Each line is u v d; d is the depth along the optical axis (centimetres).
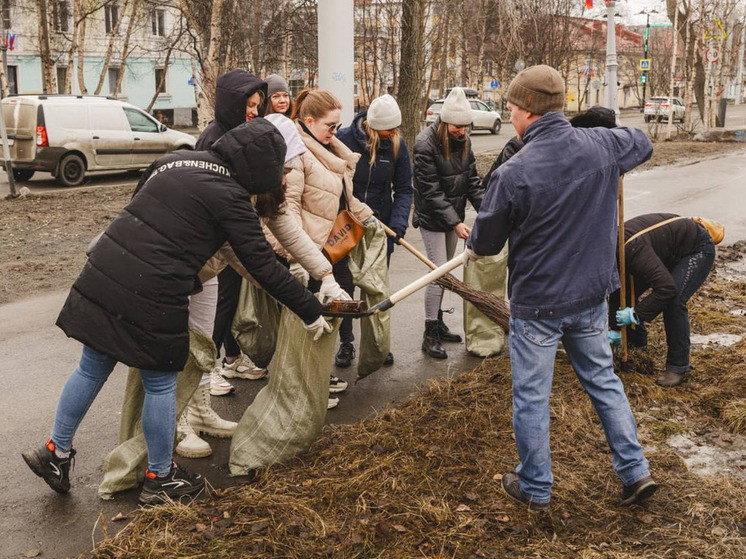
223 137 315
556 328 313
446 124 523
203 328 388
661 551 300
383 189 507
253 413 375
